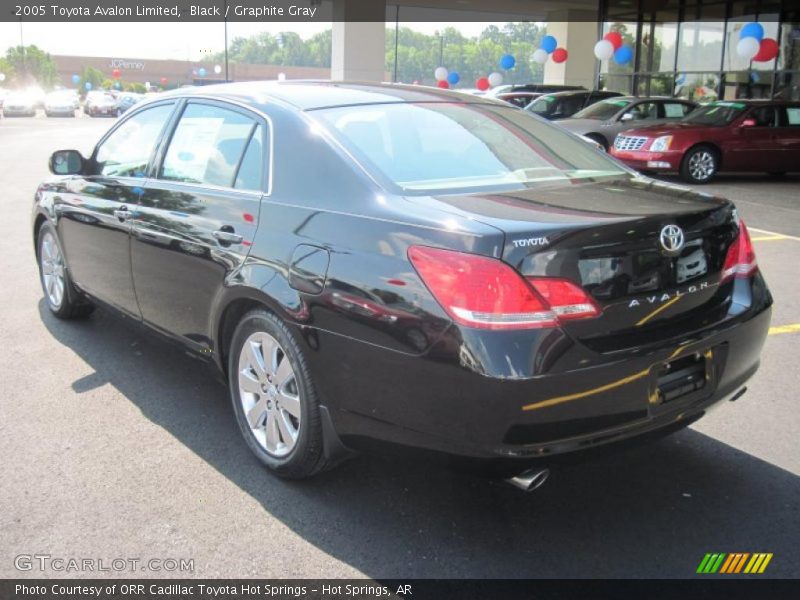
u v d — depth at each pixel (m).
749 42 17.61
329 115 3.46
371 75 27.95
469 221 2.66
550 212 2.80
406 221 2.78
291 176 3.31
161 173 4.18
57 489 3.29
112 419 3.98
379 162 3.18
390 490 3.32
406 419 2.74
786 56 19.41
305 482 3.37
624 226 2.71
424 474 3.46
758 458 3.62
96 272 4.74
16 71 81.44
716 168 14.02
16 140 23.50
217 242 3.52
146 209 4.10
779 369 4.71
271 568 2.79
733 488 3.35
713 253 3.04
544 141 3.81
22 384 4.42
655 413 2.79
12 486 3.30
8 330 5.36
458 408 2.59
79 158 4.87
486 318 2.52
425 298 2.63
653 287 2.80
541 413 2.54
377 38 27.73
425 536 2.99
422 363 2.63
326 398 3.01
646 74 24.62
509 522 3.09
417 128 3.53
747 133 13.96
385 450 2.89
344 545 2.93
